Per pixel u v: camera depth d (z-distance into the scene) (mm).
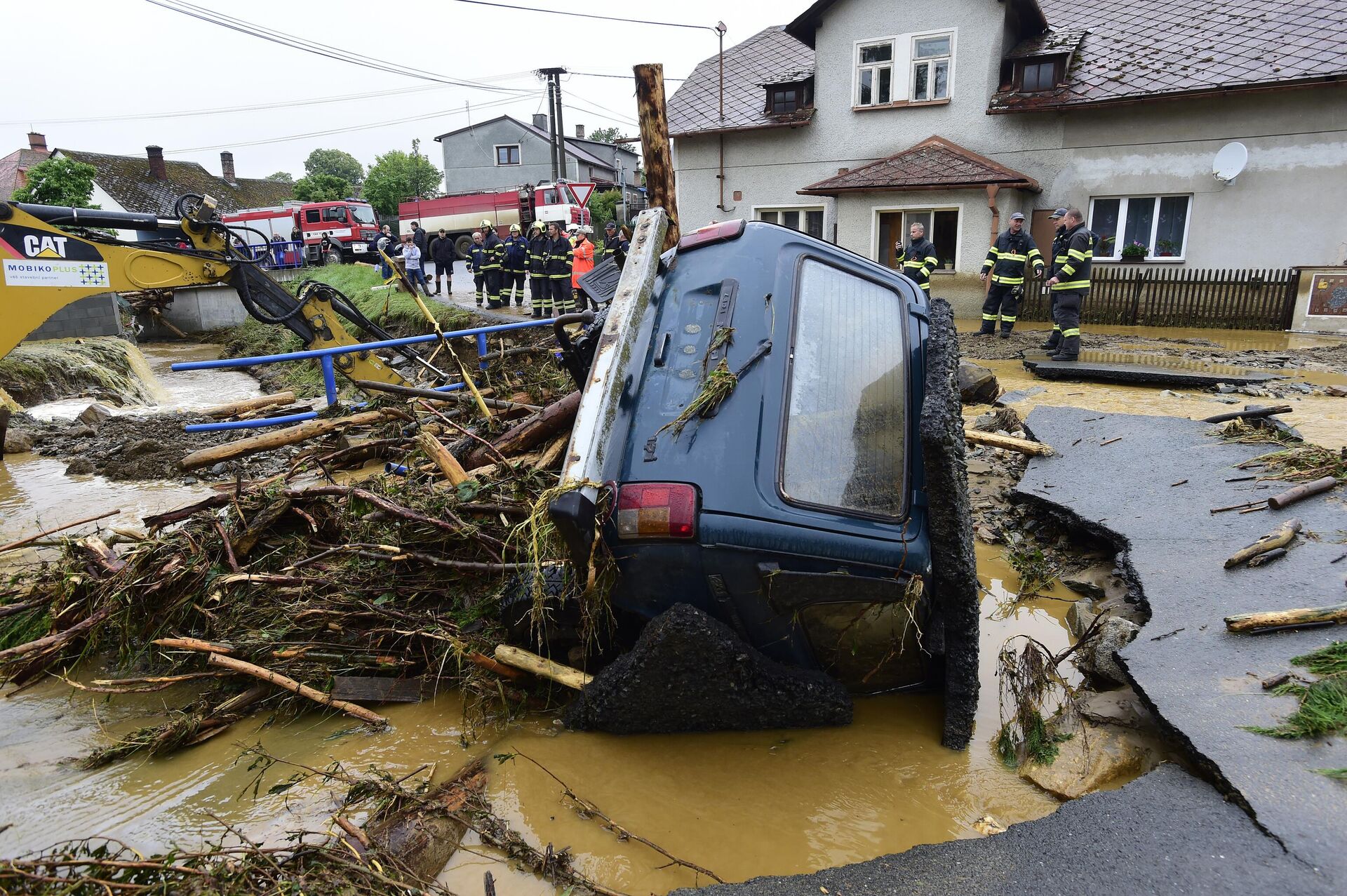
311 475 7012
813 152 18641
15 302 6820
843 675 3287
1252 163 14531
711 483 2787
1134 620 3779
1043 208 16453
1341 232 14133
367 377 8711
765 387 3014
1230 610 3352
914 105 17266
